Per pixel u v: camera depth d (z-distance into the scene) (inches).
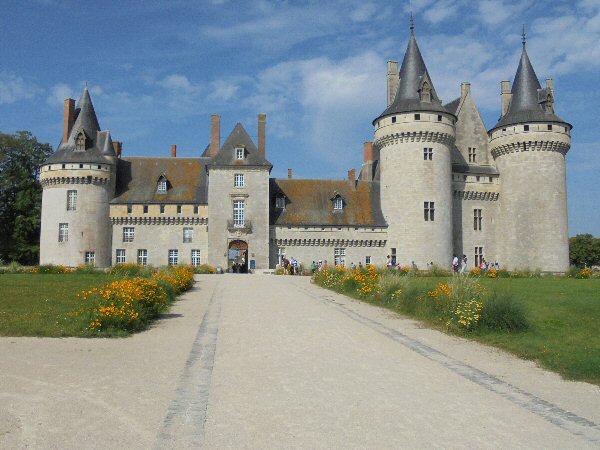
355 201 2206.0
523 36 2231.8
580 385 367.2
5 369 377.7
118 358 423.5
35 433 261.0
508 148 2174.0
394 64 2278.5
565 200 2142.0
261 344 489.7
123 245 2114.9
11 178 2418.8
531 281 1252.5
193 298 880.3
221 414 294.2
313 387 350.9
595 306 708.7
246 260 2113.7
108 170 2108.8
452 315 599.8
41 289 920.3
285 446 250.7
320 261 2124.8
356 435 265.9
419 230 2012.8
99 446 246.7
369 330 578.2
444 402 322.0
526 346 481.1
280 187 2234.3
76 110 2209.6
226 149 2137.1
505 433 270.7
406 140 2046.0
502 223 2218.3
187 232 2135.8
